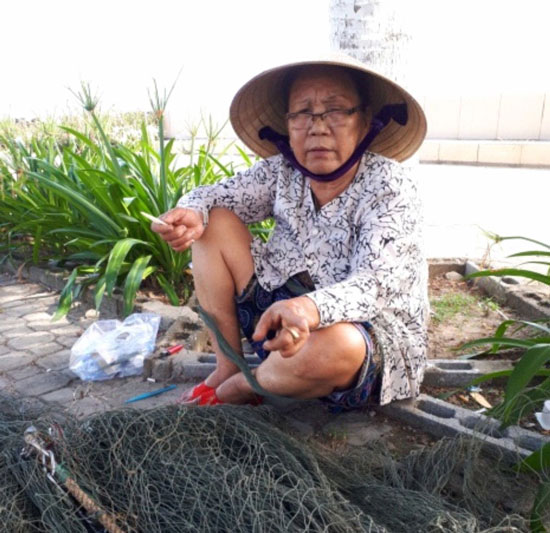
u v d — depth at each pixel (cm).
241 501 129
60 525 130
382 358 174
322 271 181
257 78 179
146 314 263
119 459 143
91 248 316
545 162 878
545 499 139
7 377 232
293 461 145
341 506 136
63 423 161
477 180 760
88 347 233
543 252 218
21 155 416
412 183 174
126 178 322
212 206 193
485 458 165
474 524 131
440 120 1021
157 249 311
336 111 167
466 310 287
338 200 177
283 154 189
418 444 179
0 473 146
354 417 193
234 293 197
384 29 261
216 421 159
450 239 462
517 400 175
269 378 169
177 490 136
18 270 353
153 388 220
